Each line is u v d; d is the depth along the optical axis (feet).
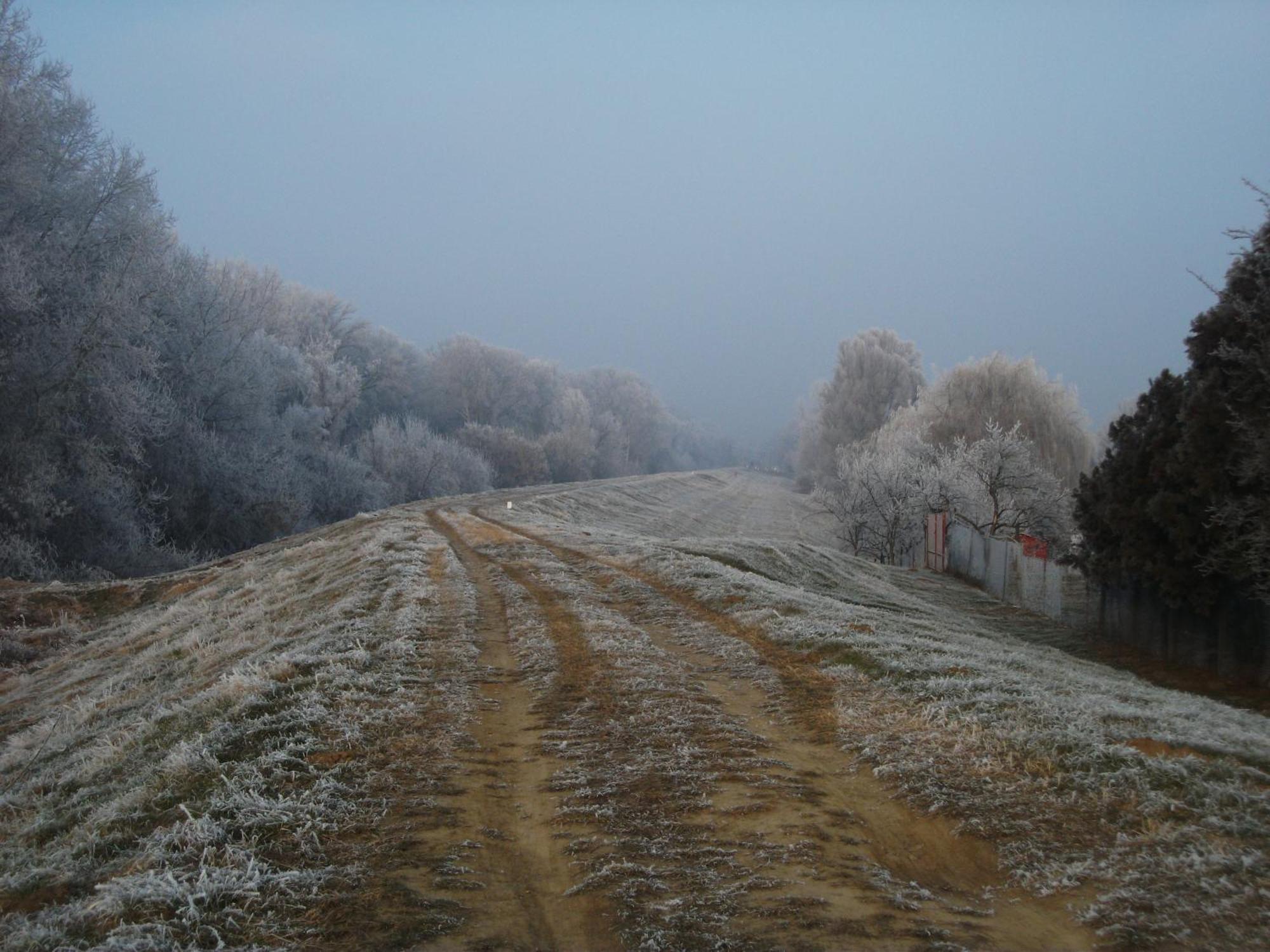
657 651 40.93
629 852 19.54
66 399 106.83
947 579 106.22
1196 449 56.54
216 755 25.50
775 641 42.88
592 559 78.23
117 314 108.88
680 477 370.53
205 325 148.05
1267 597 52.34
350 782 23.47
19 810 30.99
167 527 134.51
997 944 15.51
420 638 42.47
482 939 15.66
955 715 28.78
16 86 104.12
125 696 49.32
